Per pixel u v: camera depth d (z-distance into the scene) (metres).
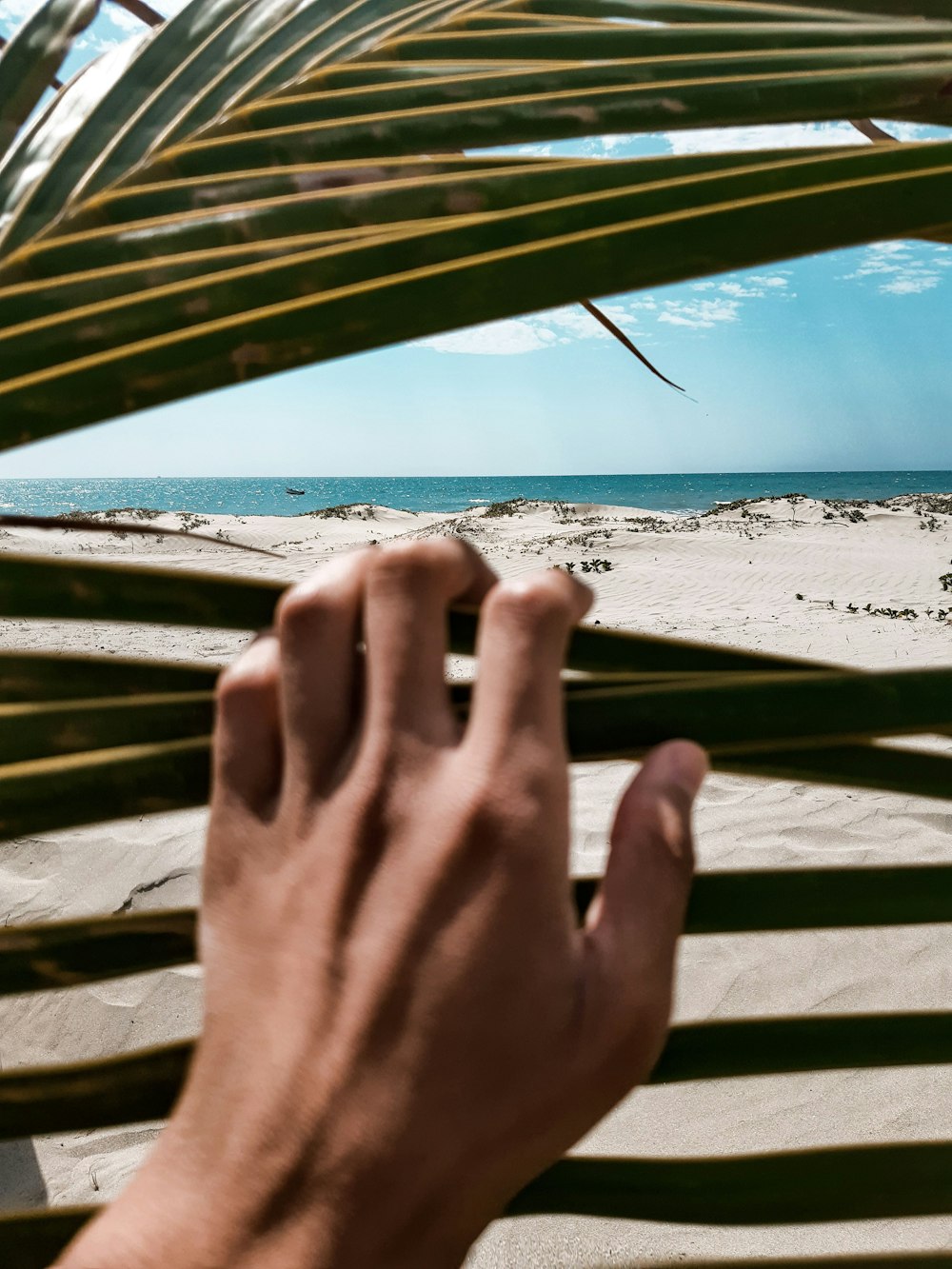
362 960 0.43
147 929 0.52
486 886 0.42
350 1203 0.41
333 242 0.48
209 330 0.44
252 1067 0.44
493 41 0.53
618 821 0.44
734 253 0.42
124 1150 3.84
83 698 0.51
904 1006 4.01
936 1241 2.94
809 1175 0.48
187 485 172.62
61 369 0.44
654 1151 3.47
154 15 0.70
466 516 33.88
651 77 0.50
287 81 0.54
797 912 0.47
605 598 17.62
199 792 0.49
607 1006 0.43
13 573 0.48
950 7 0.54
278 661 0.49
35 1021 4.47
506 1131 0.42
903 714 0.42
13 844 5.96
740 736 0.44
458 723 0.46
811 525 28.39
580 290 0.42
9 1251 0.52
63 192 0.52
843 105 0.49
